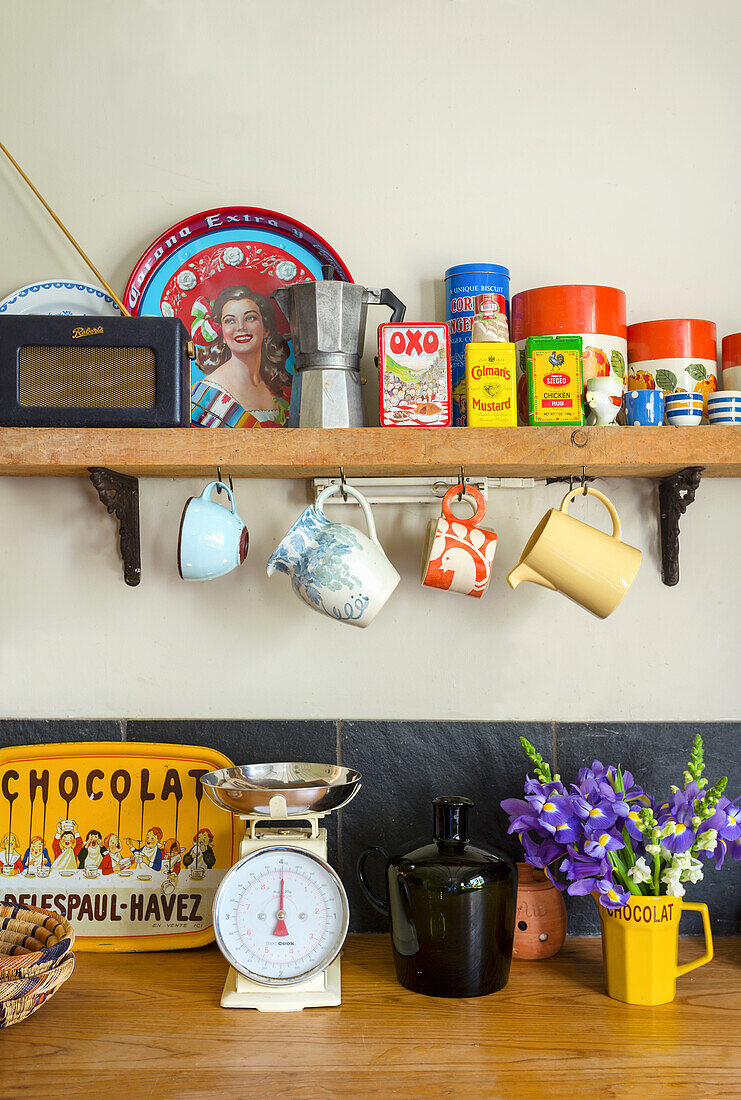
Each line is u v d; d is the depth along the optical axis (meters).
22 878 1.31
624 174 1.38
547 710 1.36
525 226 1.38
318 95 1.38
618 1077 0.94
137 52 1.38
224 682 1.36
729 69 1.38
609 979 1.13
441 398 1.19
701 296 1.38
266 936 1.11
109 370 1.15
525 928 1.24
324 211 1.38
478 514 1.23
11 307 1.33
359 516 1.36
